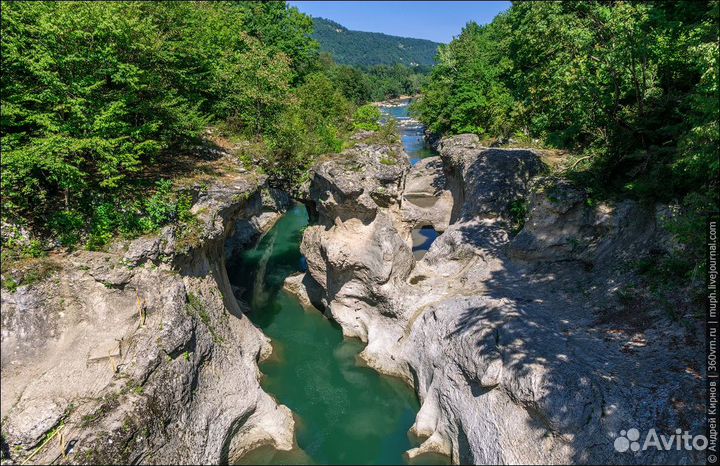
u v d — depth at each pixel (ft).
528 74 93.91
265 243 114.73
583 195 63.00
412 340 61.57
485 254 71.67
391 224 70.69
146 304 44.06
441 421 50.90
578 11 81.10
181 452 40.93
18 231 40.96
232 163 72.13
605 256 59.00
